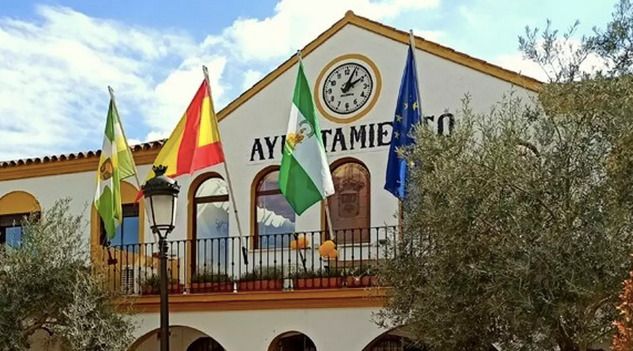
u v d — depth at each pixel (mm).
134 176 17562
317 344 14516
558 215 9820
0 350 14469
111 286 15820
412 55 14812
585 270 9367
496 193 10234
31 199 19422
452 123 14219
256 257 17234
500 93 15375
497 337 10500
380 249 15773
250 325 15141
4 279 14766
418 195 11141
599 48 10289
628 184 9648
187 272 17578
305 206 15336
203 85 16547
